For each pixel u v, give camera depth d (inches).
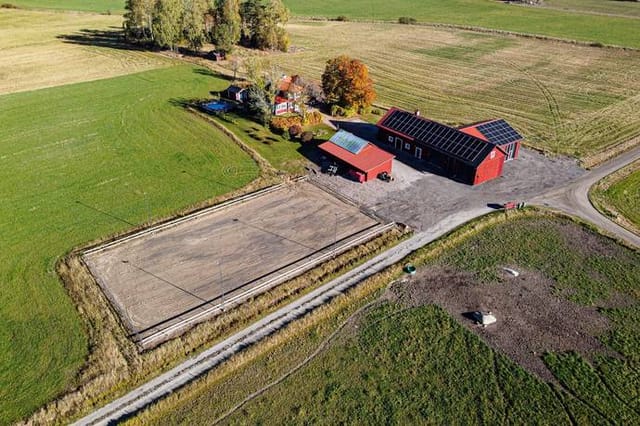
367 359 1473.9
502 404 1344.7
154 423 1278.3
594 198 2322.8
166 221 2059.5
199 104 3228.3
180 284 1721.2
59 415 1278.3
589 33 5561.0
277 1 4530.0
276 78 3157.0
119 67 3976.4
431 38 5378.9
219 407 1321.4
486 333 1568.7
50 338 1492.4
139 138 2760.8
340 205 2208.4
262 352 1482.5
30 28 5157.5
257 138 2795.3
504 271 1838.1
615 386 1396.4
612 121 3193.9
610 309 1668.3
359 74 3093.0
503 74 4156.0
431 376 1424.7
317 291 1721.2
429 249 1934.1
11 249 1860.2
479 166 2327.8
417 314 1641.2
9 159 2495.1
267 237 1983.3
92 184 2305.6
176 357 1446.9
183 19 4276.6
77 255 1834.4
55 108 3129.9
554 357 1485.0
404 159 2628.0
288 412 1314.0
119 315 1582.2
